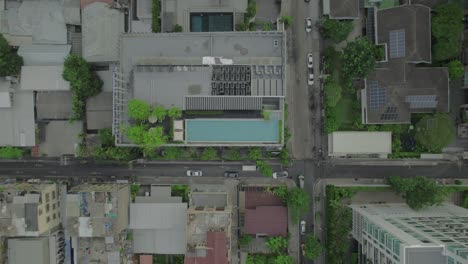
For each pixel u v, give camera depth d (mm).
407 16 60969
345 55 60469
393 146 65438
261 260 65688
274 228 64375
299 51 66625
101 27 62188
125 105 58406
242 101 57562
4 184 63469
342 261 65375
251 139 58281
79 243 61625
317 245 63688
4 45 60344
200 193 64250
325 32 64312
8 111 64250
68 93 64375
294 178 67500
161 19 62406
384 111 62312
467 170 67125
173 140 57281
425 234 51375
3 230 57844
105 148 62938
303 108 67000
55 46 64375
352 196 67375
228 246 57844
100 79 64688
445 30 60906
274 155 66688
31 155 66625
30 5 64062
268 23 64750
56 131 65625
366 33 65625
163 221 64875
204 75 57750
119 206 59719
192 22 63031
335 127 64438
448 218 58562
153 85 57656
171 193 67250
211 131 58094
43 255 60594
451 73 62875
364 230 60781
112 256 61281
